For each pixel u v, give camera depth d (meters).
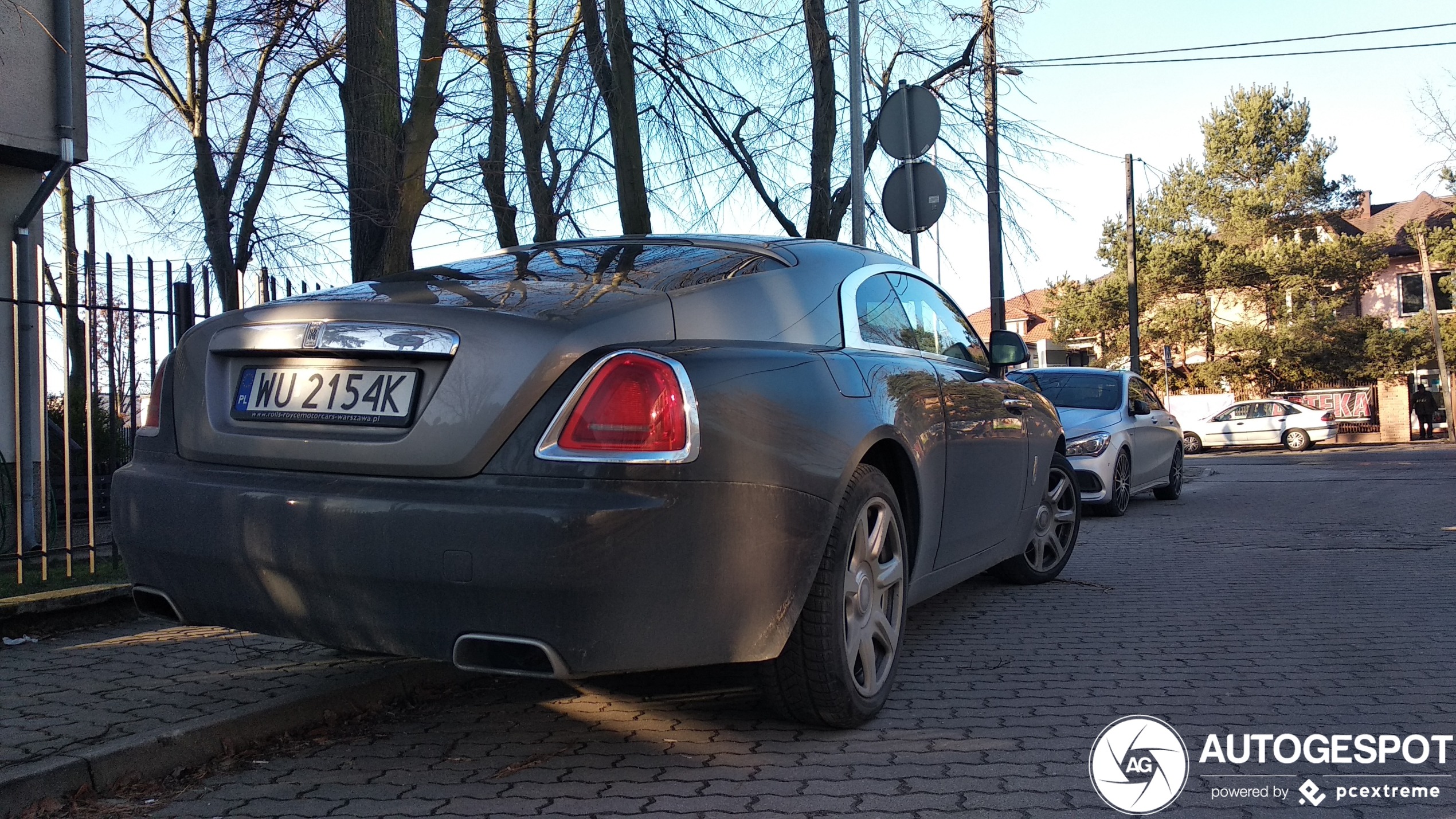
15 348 5.58
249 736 3.52
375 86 7.39
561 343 2.96
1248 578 6.88
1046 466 5.91
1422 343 37.78
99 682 4.00
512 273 3.69
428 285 3.51
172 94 13.16
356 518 2.94
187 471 3.33
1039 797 3.06
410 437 2.99
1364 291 39.69
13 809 2.91
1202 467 21.23
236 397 3.34
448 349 3.00
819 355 3.62
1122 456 11.05
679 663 3.00
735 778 3.23
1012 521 5.44
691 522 2.92
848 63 10.26
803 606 3.33
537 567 2.78
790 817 2.92
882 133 9.06
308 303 3.32
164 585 3.34
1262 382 39.50
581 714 3.90
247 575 3.13
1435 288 43.59
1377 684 4.25
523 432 2.91
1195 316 39.09
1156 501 13.12
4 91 7.16
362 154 7.36
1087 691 4.16
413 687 4.08
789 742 3.56
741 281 3.61
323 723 3.75
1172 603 5.98
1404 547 8.33
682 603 2.94
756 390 3.17
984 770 3.28
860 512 3.57
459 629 2.89
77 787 3.06
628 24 9.41
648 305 3.22
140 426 3.60
